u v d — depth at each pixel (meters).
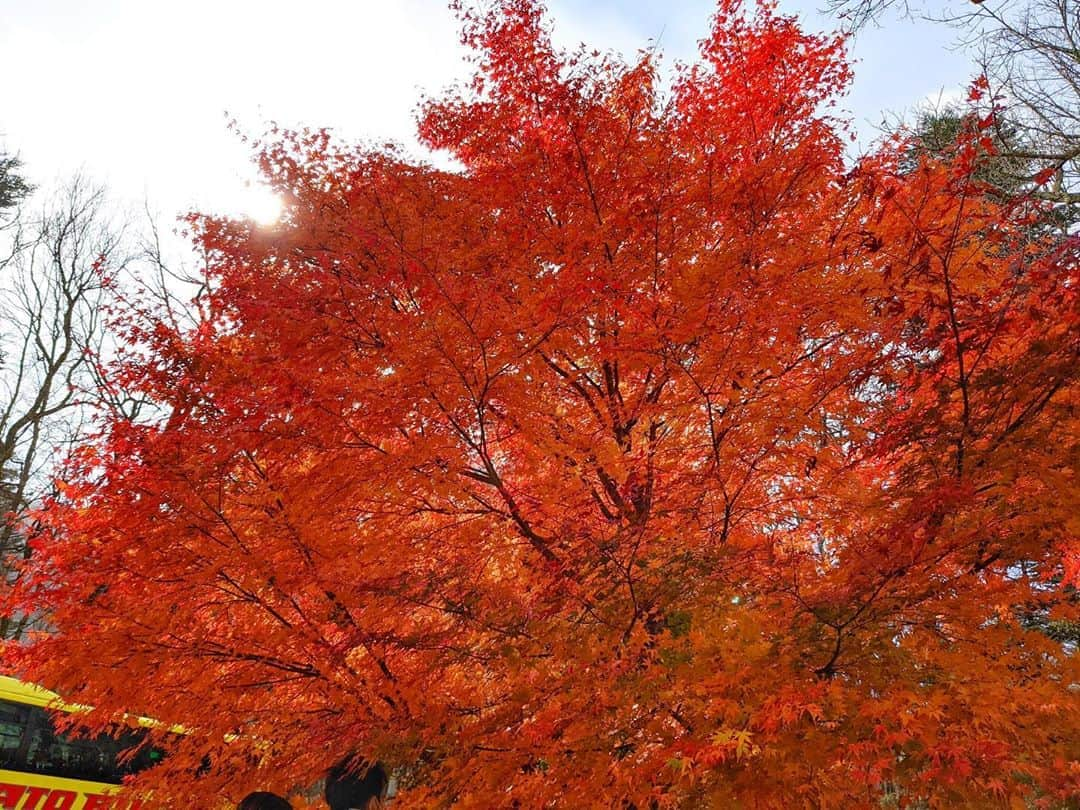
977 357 4.28
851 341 5.49
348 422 5.45
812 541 6.09
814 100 6.60
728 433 5.42
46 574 5.79
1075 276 3.84
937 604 4.18
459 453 5.59
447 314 5.20
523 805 4.30
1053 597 4.33
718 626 4.25
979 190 4.65
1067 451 3.87
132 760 10.95
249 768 5.56
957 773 3.46
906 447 4.84
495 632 4.84
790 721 3.57
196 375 6.15
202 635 5.64
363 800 3.86
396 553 5.54
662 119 6.77
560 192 6.55
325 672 5.38
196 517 5.47
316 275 5.82
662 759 3.92
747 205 6.07
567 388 6.63
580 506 5.96
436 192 6.83
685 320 5.21
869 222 5.44
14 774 9.81
